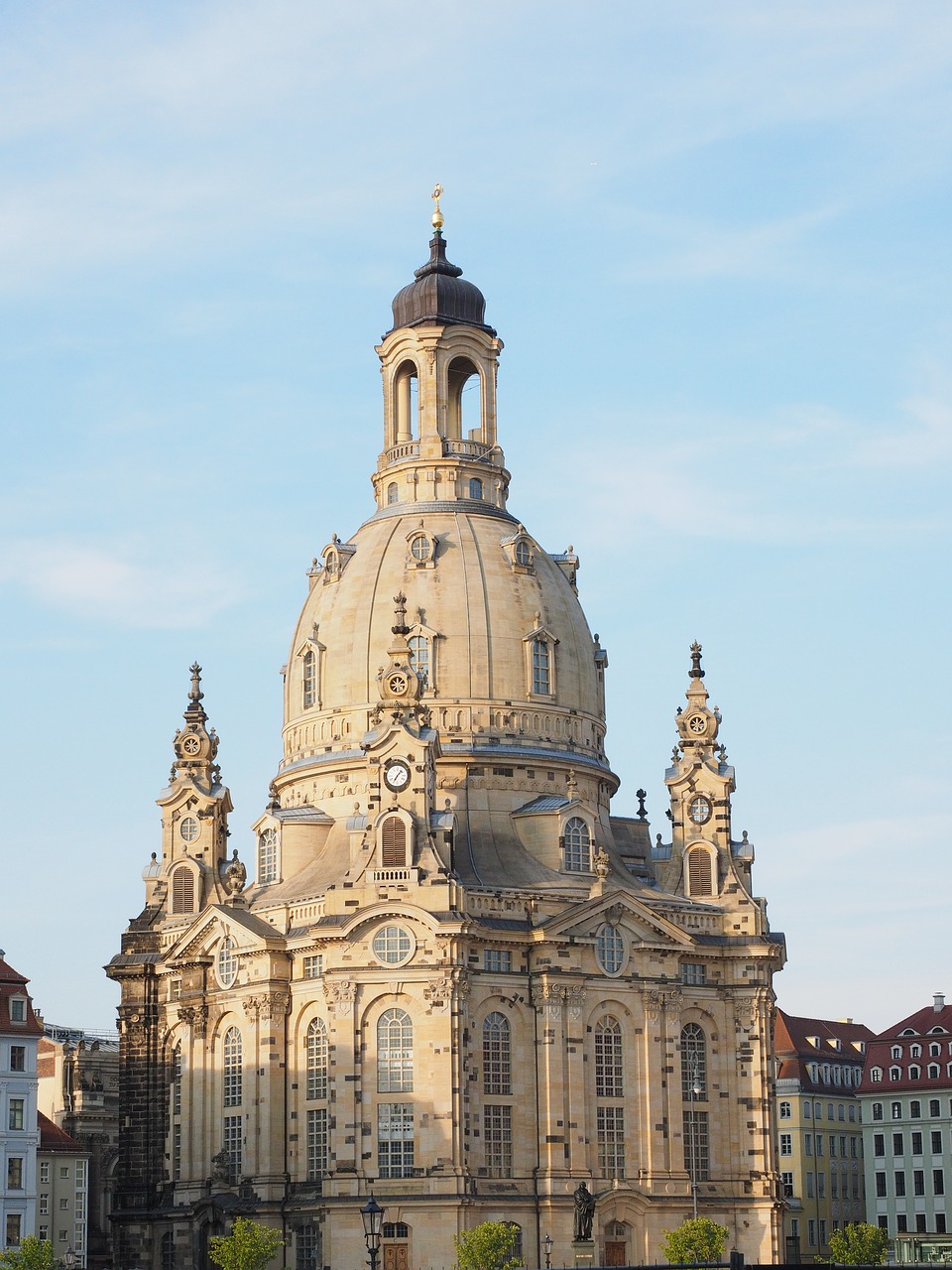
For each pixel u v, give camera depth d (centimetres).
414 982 19312
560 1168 19588
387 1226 18862
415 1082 19150
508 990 19888
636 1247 19900
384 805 19888
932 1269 11781
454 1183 18862
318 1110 19775
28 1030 19950
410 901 19488
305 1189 19725
